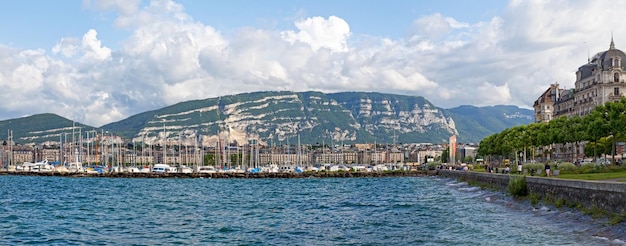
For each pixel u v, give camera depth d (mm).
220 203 98000
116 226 64188
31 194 123875
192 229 61219
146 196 118125
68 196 117125
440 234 53531
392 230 57906
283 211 81812
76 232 59250
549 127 150250
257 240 53125
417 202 93500
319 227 62000
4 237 55969
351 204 92750
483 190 110625
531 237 48594
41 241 53469
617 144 151250
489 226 57188
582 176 84688
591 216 52844
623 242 41906
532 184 76125
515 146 169500
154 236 56219
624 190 48031
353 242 50844
